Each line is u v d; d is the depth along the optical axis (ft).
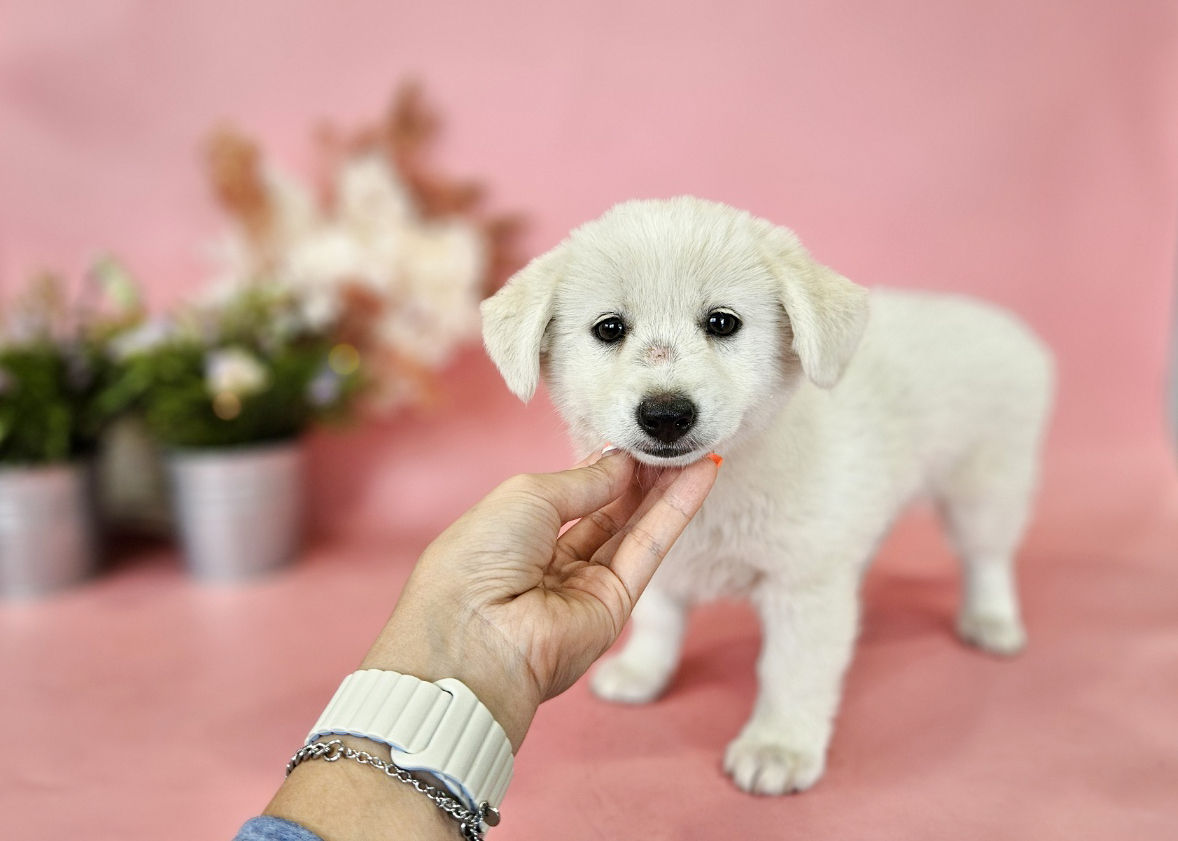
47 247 2.86
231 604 2.27
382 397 2.67
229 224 2.84
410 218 2.72
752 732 1.55
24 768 1.64
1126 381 2.75
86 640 2.09
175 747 1.68
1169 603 2.04
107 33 2.75
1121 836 1.37
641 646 1.77
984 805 1.44
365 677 1.13
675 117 2.68
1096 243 2.68
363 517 2.87
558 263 1.43
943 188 2.65
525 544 1.20
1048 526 2.46
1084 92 2.58
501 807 1.47
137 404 2.53
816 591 1.54
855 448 1.57
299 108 2.77
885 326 1.77
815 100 2.63
